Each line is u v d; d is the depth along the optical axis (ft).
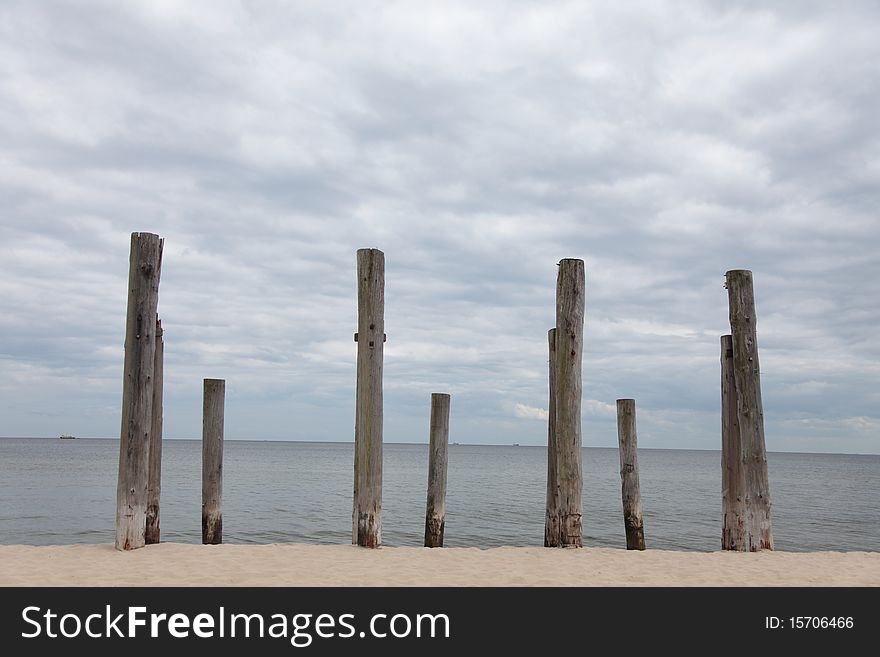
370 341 32.73
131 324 30.96
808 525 74.79
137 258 30.89
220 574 27.78
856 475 240.12
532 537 60.80
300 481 132.67
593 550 34.04
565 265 33.55
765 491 33.91
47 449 375.66
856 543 61.41
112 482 123.24
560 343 33.65
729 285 34.24
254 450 446.60
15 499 88.94
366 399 32.83
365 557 31.22
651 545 57.52
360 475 33.27
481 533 62.49
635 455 38.47
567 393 33.63
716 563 31.55
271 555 31.19
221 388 36.35
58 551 31.35
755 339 33.91
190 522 67.00
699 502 97.76
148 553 31.01
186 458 252.42
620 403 38.91
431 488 36.83
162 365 34.53
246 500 89.66
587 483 143.64
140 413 31.42
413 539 57.72
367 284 32.68
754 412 33.73
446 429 37.17
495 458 376.89
